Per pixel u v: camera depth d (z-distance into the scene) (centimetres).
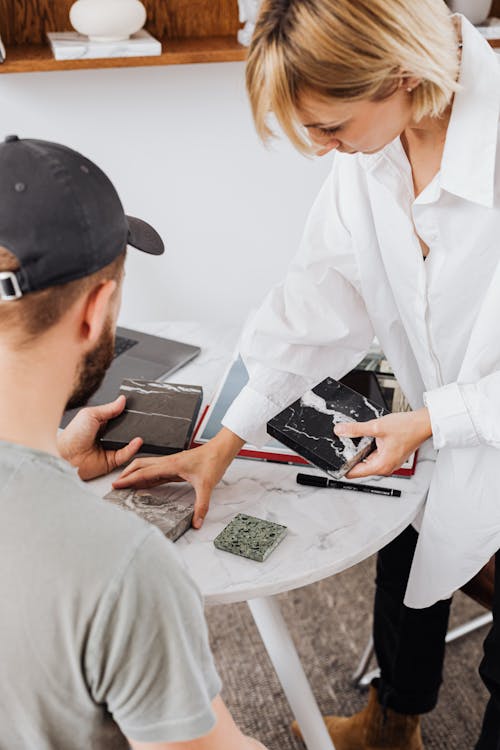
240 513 112
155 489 116
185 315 208
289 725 169
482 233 105
